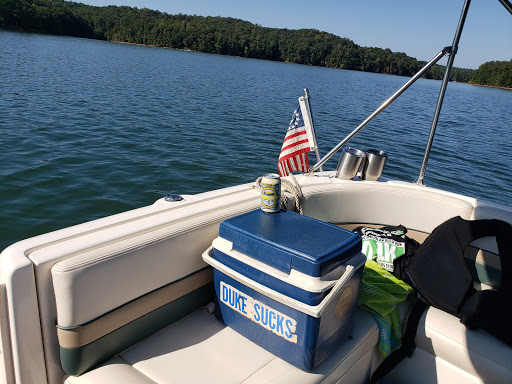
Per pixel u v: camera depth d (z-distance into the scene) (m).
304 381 1.49
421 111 23.02
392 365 1.86
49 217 5.28
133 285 1.51
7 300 1.25
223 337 1.68
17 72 19.83
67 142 8.64
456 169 9.67
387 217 2.49
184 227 1.69
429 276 2.02
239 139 10.76
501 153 12.20
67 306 1.32
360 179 2.55
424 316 1.92
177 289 1.70
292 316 1.49
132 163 7.68
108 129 10.30
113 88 18.44
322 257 1.46
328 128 13.81
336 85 38.72
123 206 5.82
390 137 13.15
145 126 11.14
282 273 1.51
